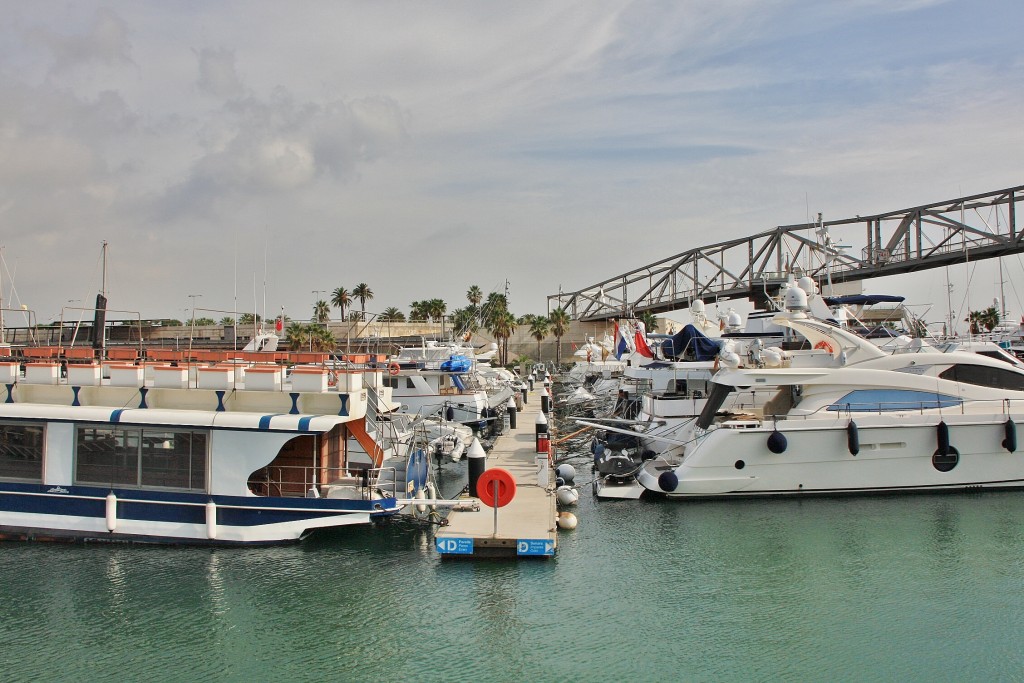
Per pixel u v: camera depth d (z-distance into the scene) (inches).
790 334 1277.1
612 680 520.1
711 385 1042.7
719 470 893.8
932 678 522.0
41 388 778.8
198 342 2295.8
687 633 584.1
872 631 586.9
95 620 599.8
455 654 553.3
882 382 926.4
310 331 2731.3
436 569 701.9
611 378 2119.8
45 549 730.8
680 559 729.0
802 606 630.5
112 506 730.8
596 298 6195.9
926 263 3538.4
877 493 895.1
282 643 568.7
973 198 3420.3
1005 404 912.3
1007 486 895.7
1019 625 595.2
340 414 750.5
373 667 537.0
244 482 728.3
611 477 973.8
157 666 537.3
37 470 747.4
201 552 723.4
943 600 640.4
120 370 773.3
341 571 693.3
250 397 761.0
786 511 860.6
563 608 624.7
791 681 518.6
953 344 1053.8
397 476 856.3
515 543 718.5
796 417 921.5
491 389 1940.2
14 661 541.6
